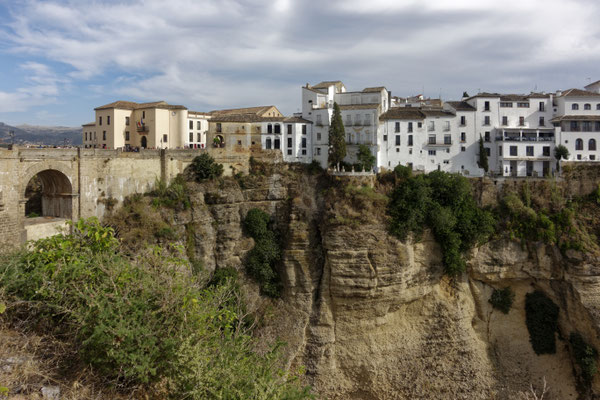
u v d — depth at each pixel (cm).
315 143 6438
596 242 5006
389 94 7588
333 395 4762
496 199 5431
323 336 4828
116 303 1577
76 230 2138
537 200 5359
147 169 4997
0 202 3591
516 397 4934
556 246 5116
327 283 4903
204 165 5403
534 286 5281
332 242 4791
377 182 5431
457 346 5012
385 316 4888
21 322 1619
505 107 6581
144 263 1922
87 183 4366
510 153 6381
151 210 4784
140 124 6819
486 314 5266
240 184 5647
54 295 1628
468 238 5109
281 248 5306
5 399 1270
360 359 4797
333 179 5425
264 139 6166
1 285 1702
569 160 6147
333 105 6544
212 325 1839
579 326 4934
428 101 8175
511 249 5184
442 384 4916
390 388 4819
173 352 1538
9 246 3028
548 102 6638
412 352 4931
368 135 6200
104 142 6925
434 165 6519
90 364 1477
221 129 6050
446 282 5166
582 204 5369
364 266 4716
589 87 7275
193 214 5038
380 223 4897
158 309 1659
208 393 1541
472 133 6531
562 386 4984
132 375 1523
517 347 5166
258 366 1878
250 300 4997
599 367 4741
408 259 4856
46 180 4403
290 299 5041
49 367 1471
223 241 5291
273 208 5622
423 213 5034
